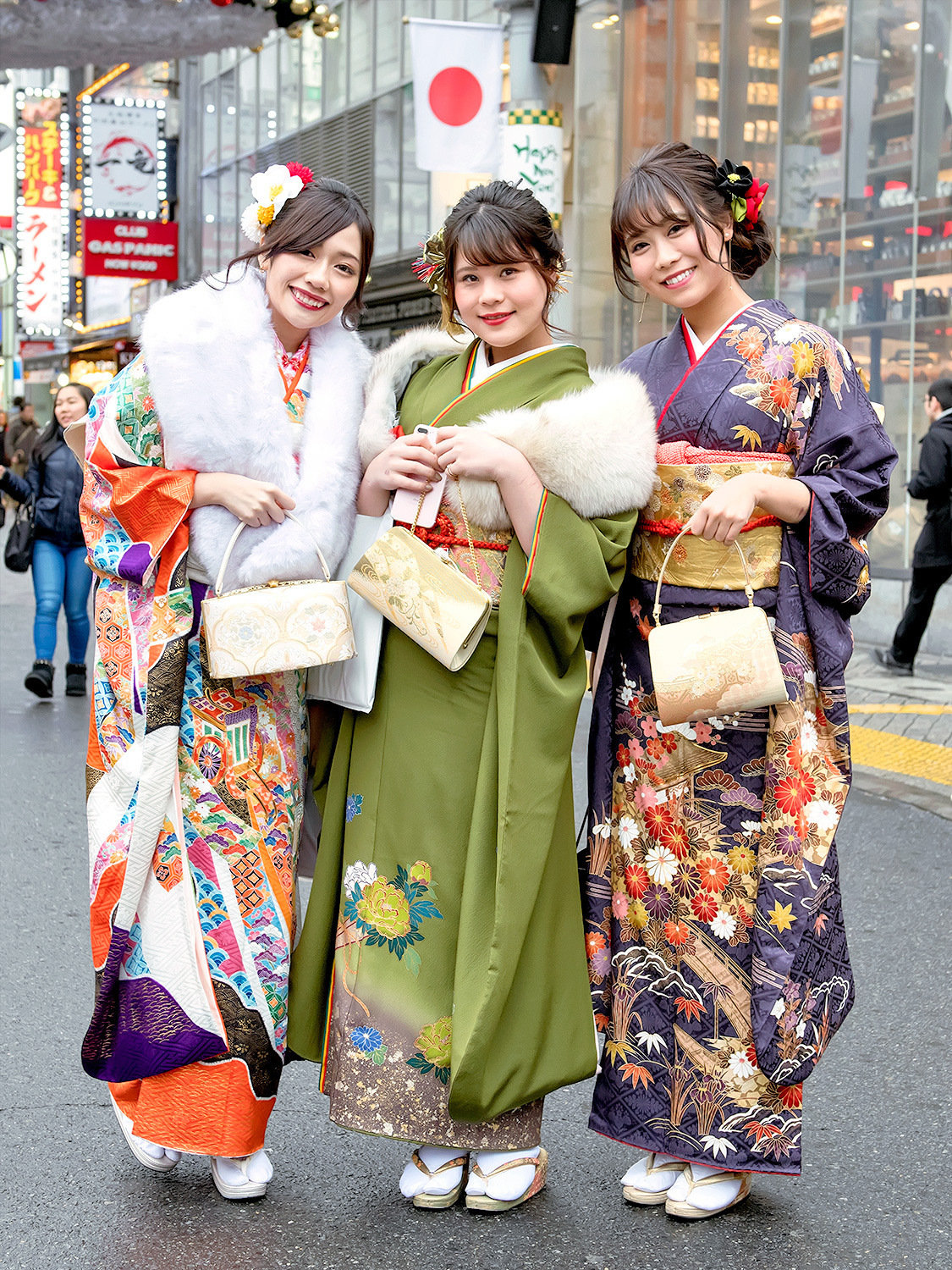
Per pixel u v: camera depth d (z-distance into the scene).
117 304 27.02
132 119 20.11
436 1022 2.48
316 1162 2.74
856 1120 2.94
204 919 2.51
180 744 2.54
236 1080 2.49
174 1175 2.67
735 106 10.12
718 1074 2.52
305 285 2.53
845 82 9.10
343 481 2.57
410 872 2.51
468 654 2.45
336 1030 2.54
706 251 2.44
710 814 2.52
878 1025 3.45
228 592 2.52
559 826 2.56
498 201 2.46
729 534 2.38
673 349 2.58
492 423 2.46
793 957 2.45
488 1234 2.47
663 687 2.41
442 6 14.16
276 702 2.58
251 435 2.50
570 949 2.58
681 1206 2.53
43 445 7.66
